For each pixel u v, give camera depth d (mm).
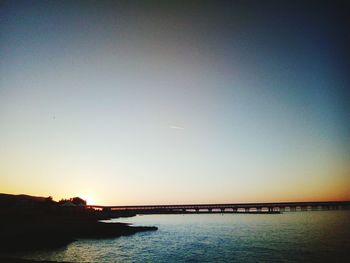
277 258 24797
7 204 59812
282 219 74875
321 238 35438
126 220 81625
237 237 39438
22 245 28234
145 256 26891
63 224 43281
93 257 25984
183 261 24766
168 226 59969
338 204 126125
